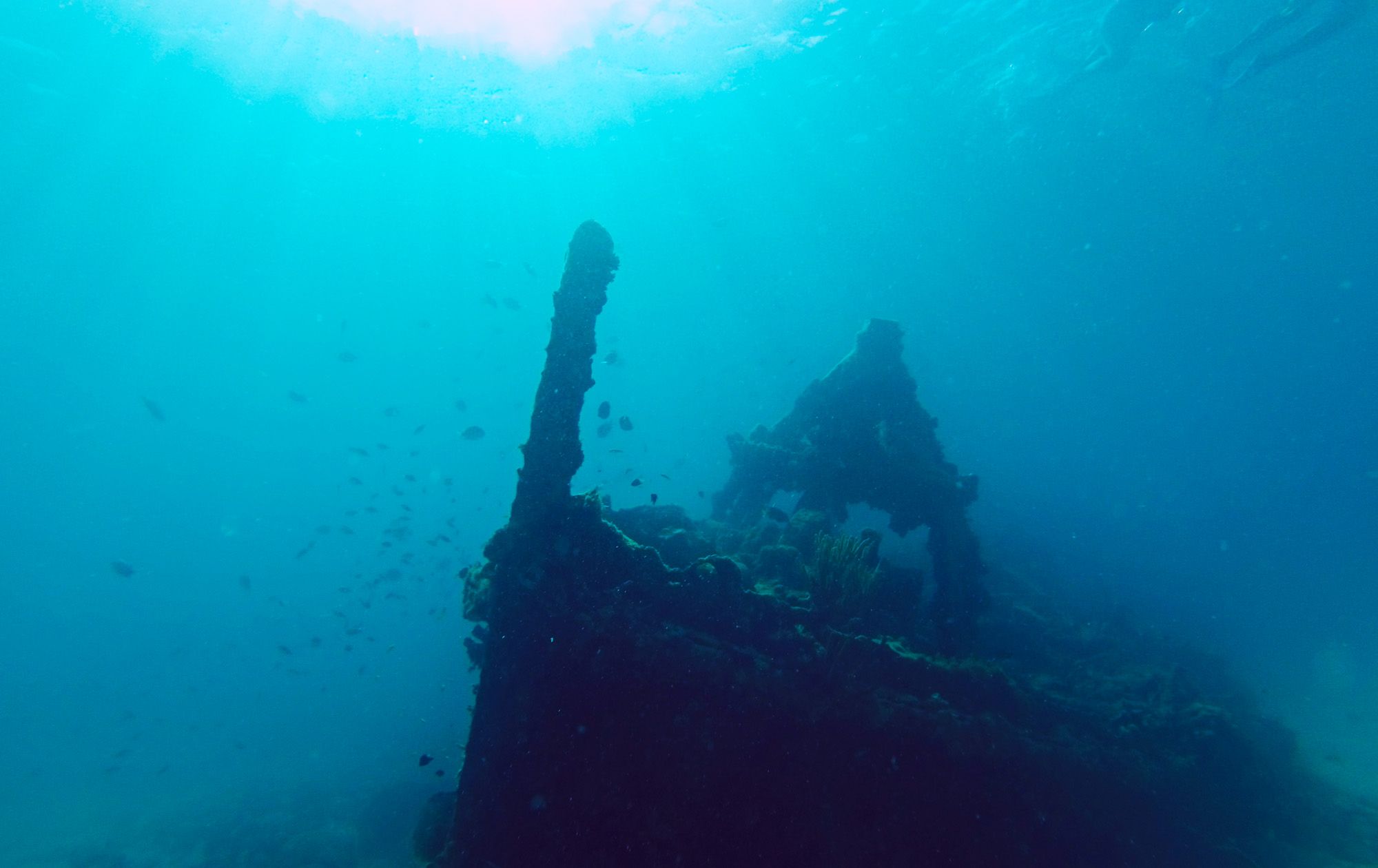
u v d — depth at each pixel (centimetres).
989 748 596
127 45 2277
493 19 1947
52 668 4981
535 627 561
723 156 3064
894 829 559
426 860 581
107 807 2067
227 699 3791
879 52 2144
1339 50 1970
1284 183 3148
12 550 8169
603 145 2945
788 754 559
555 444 622
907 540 2061
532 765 535
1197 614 2684
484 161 3177
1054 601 1595
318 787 2034
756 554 927
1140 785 675
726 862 516
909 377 1185
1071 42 1973
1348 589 3434
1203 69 2038
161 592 7106
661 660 554
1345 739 1617
